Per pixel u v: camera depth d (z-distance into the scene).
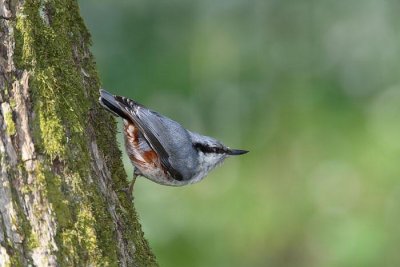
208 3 14.15
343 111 13.35
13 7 6.83
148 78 13.34
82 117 7.03
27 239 6.45
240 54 14.06
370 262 12.47
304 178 13.12
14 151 6.55
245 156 13.57
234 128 13.80
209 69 13.84
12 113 6.61
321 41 14.38
